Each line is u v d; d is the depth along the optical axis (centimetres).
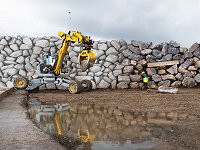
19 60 1275
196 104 730
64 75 1127
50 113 623
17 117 516
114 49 1274
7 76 1266
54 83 1136
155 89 1151
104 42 1284
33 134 391
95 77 1252
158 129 460
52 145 347
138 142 386
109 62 1267
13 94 955
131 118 559
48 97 946
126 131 449
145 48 1266
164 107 688
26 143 349
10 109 612
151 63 1252
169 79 1244
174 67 1235
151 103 758
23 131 406
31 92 1139
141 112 625
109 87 1255
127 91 1159
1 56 1276
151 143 380
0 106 655
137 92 1099
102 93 1071
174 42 1257
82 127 478
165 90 1033
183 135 416
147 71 1258
